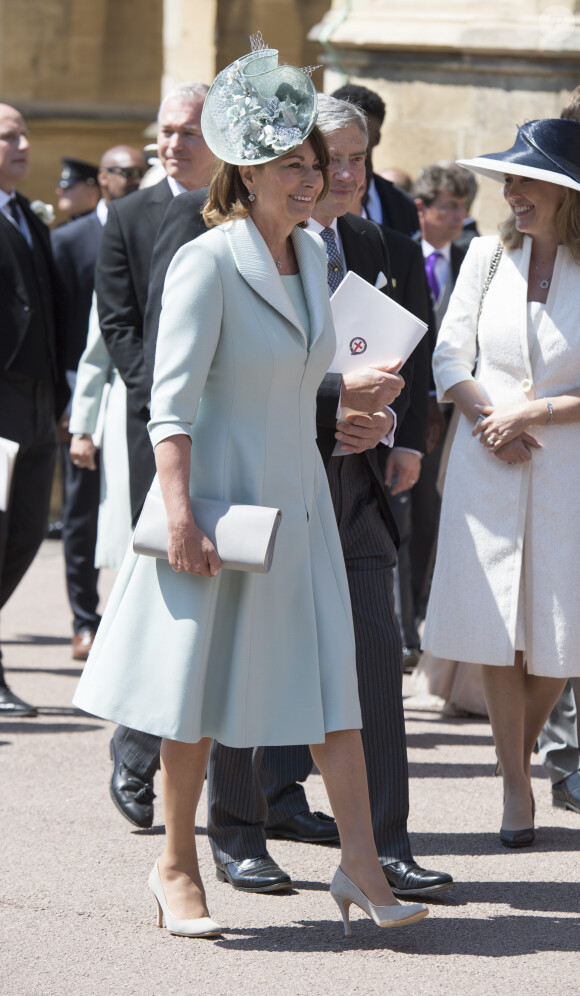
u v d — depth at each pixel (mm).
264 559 9977
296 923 11242
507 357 13344
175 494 10117
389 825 11859
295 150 10227
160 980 10078
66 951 10586
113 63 45781
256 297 10305
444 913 11531
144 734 13445
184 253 10281
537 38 25469
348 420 11609
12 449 16188
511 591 13227
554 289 13320
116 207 14938
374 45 26734
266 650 10414
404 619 21109
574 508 13195
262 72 10234
